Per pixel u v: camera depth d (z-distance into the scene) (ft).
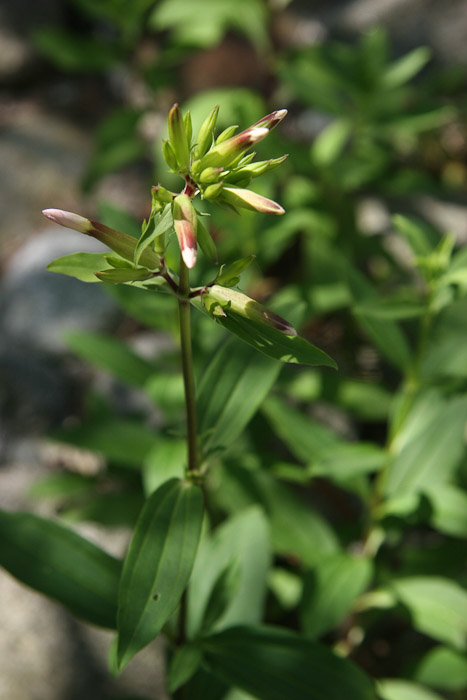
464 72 4.16
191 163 1.61
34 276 3.45
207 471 1.75
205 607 1.96
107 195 3.99
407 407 2.14
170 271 1.68
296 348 1.63
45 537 1.82
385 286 3.33
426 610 2.16
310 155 3.01
